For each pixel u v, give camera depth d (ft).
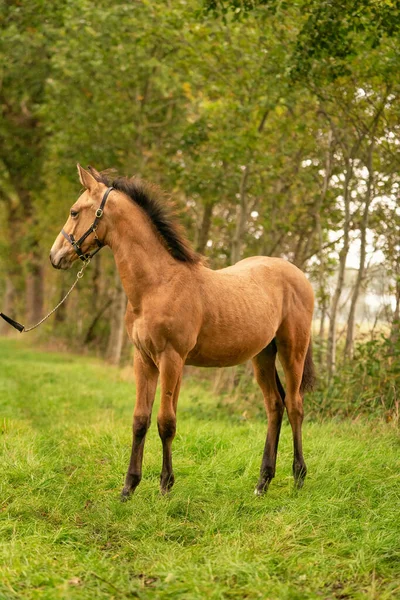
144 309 18.19
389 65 28.27
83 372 49.06
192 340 18.39
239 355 19.57
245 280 20.10
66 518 17.02
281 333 21.08
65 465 22.02
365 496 18.15
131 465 18.61
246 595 12.80
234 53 36.42
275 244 41.52
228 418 30.27
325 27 25.45
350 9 24.68
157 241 18.60
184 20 36.17
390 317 32.40
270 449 20.22
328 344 32.42
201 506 17.94
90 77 49.65
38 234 72.38
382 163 35.24
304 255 42.04
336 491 18.57
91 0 44.32
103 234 18.66
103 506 17.61
